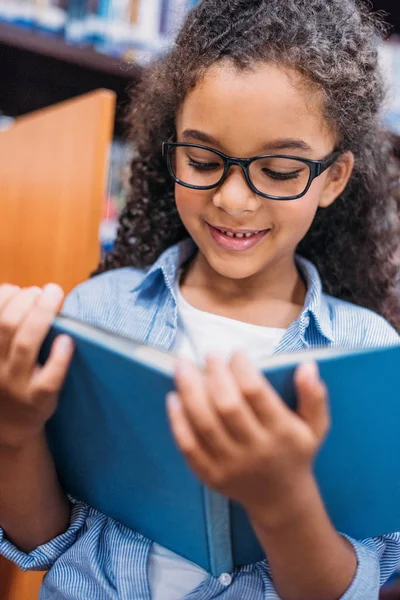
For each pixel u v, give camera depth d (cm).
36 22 155
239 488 53
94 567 79
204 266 101
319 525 58
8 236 145
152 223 116
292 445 50
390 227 117
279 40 82
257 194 81
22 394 58
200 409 49
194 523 65
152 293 102
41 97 186
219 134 80
